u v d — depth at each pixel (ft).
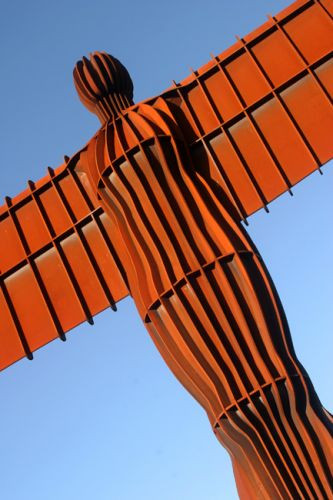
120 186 75.10
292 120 76.69
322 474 67.41
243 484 71.72
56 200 84.48
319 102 76.79
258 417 68.49
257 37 79.25
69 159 82.94
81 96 81.35
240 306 69.67
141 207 74.23
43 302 84.99
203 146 79.10
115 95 80.53
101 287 82.48
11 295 86.22
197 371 70.54
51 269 84.69
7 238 86.33
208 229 73.15
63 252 83.97
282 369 68.39
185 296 70.79
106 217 82.23
